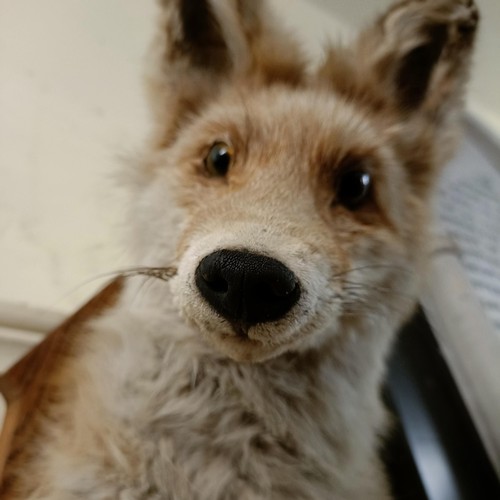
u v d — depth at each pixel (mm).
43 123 257
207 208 129
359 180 146
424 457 190
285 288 104
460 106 170
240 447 125
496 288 250
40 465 125
